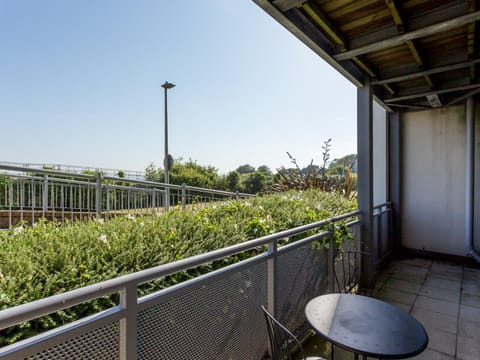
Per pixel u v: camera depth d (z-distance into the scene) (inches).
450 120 183.5
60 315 45.9
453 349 89.4
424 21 85.5
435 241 189.2
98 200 131.7
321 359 60.9
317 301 68.8
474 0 75.5
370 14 86.2
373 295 130.5
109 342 37.9
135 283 40.8
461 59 111.7
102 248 64.6
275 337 56.6
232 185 748.0
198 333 52.8
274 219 114.9
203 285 54.1
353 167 264.7
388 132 200.1
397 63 125.1
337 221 115.6
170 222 91.0
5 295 46.1
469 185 170.2
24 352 30.1
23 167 108.4
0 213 138.9
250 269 67.4
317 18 83.3
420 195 194.5
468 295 129.2
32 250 62.2
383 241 175.9
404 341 52.6
